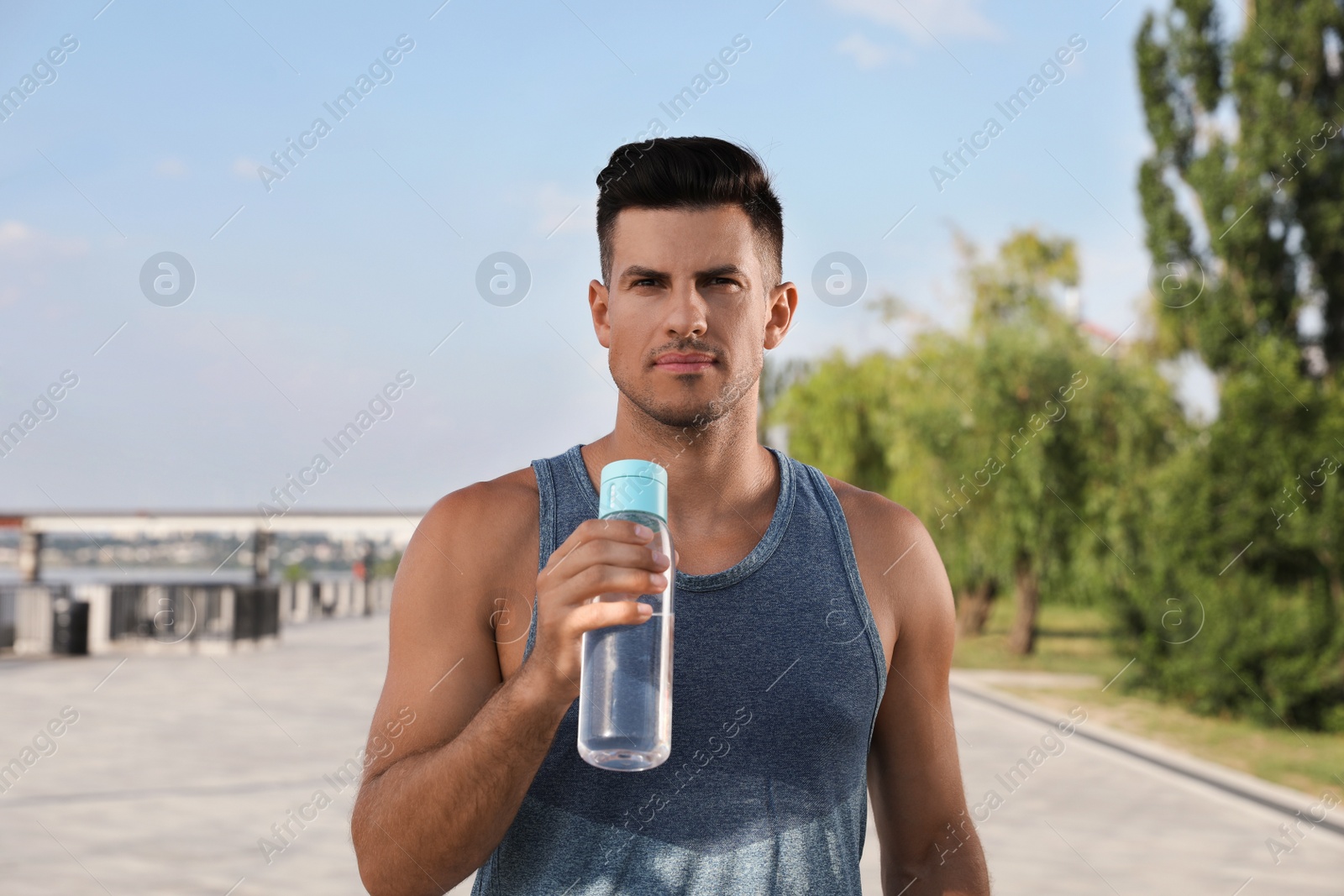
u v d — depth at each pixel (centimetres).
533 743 114
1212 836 630
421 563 140
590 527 108
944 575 152
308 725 938
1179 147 1541
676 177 130
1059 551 1541
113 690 1180
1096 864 557
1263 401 1188
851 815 136
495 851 133
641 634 114
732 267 131
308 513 1995
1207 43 1538
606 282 140
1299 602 1119
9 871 501
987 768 806
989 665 1641
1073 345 1565
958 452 1555
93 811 621
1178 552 1195
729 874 127
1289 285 1450
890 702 149
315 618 2588
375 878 126
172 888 478
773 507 144
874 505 151
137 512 1969
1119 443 1498
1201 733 1042
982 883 147
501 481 147
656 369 130
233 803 645
